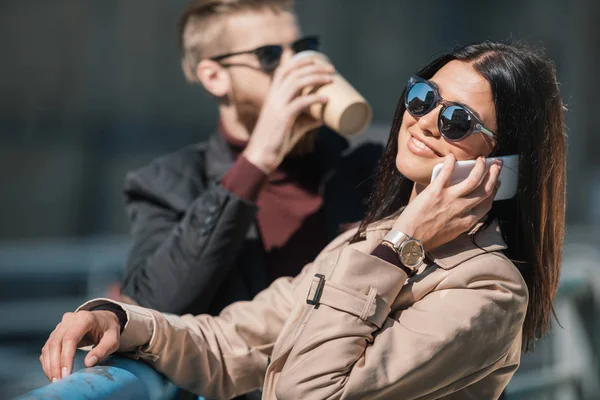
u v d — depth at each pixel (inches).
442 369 219.6
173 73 2031.3
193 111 2031.3
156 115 2015.3
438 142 233.8
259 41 335.0
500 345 224.8
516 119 233.9
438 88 234.1
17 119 1961.1
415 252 226.4
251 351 263.0
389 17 2082.9
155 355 238.8
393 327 224.7
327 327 222.8
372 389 216.7
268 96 315.3
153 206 338.3
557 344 514.0
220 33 338.6
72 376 189.3
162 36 2033.7
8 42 1979.6
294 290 268.5
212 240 302.0
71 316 223.1
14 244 1859.0
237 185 306.7
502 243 238.8
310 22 2052.2
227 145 345.7
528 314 248.7
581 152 1875.0
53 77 1985.7
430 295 228.8
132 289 314.0
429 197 228.7
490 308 222.4
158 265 306.3
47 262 639.1
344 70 2062.0
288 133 310.7
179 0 2038.6
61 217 1910.7
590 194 1750.7
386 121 2064.5
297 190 335.3
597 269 514.0
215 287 307.1
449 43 2082.9
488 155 235.3
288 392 219.8
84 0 2003.0
